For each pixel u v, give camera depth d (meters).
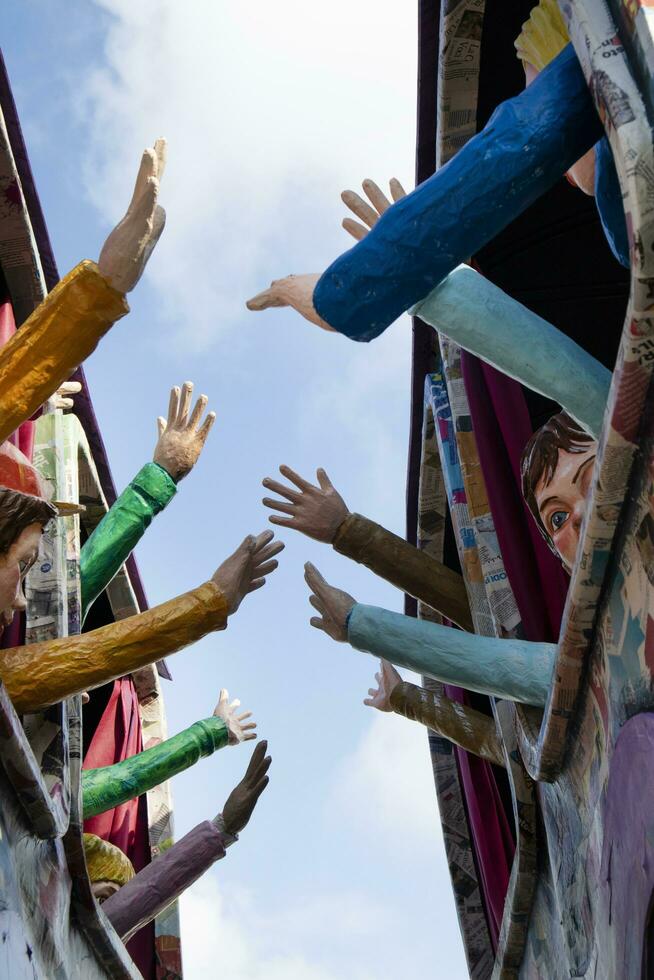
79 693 8.21
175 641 8.20
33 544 7.93
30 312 9.67
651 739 6.30
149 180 7.00
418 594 9.53
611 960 7.07
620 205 6.52
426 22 9.48
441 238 6.39
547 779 8.16
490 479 9.12
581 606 6.93
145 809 12.07
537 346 7.00
